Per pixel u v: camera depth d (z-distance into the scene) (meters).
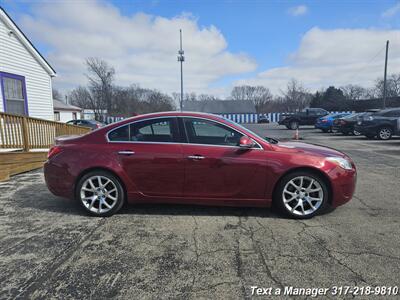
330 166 3.72
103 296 2.23
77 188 3.92
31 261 2.75
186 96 77.75
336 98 55.66
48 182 4.02
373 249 2.95
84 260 2.77
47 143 8.66
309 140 13.98
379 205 4.29
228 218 3.82
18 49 11.18
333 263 2.69
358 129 14.38
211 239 3.21
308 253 2.88
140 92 65.06
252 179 3.76
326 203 3.78
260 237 3.25
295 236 3.26
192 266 2.66
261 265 2.67
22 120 7.44
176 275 2.52
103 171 3.88
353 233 3.33
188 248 3.00
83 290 2.31
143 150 3.82
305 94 63.28
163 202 3.92
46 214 4.02
